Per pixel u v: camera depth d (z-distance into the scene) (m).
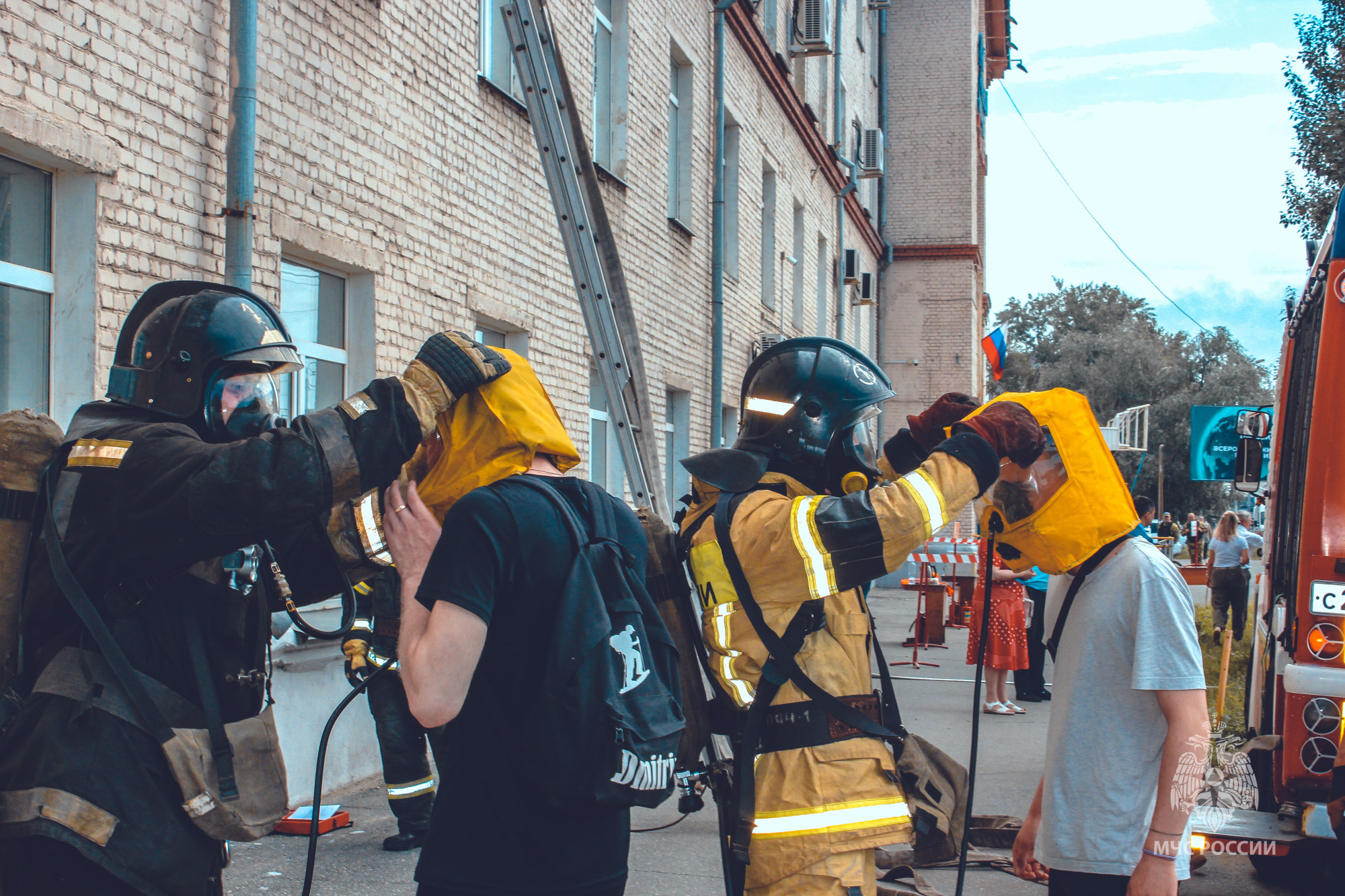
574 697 1.85
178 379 2.18
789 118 18.56
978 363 34.38
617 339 3.85
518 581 1.93
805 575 2.16
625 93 10.79
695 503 2.54
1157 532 32.12
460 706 1.86
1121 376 57.66
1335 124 16.92
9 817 1.89
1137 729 2.47
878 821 2.19
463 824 1.91
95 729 1.95
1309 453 4.59
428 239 7.10
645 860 4.94
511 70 8.52
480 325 8.17
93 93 4.46
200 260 5.11
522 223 8.39
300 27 5.83
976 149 32.41
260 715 2.23
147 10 4.77
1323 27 17.19
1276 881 4.91
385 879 4.53
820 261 22.14
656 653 2.04
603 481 10.52
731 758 2.58
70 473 2.03
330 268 6.39
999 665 9.05
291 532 2.41
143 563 1.99
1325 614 4.50
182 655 2.09
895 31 30.75
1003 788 6.50
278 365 2.31
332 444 1.91
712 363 13.66
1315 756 4.46
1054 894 2.56
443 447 2.17
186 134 5.02
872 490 2.20
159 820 1.96
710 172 13.77
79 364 4.50
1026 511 2.55
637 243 11.12
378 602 4.85
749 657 2.29
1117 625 2.48
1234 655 13.64
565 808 1.85
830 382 2.47
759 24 15.73
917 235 30.55
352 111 6.30
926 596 13.94
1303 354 5.19
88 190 4.50
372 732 6.46
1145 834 2.44
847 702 2.28
